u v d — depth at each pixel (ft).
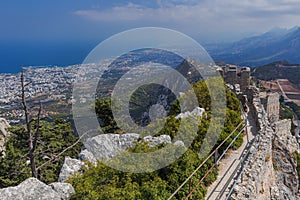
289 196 49.08
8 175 53.36
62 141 65.62
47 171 55.36
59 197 26.53
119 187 28.89
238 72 80.33
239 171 36.76
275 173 51.26
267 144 45.21
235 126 49.65
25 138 60.23
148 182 28.78
